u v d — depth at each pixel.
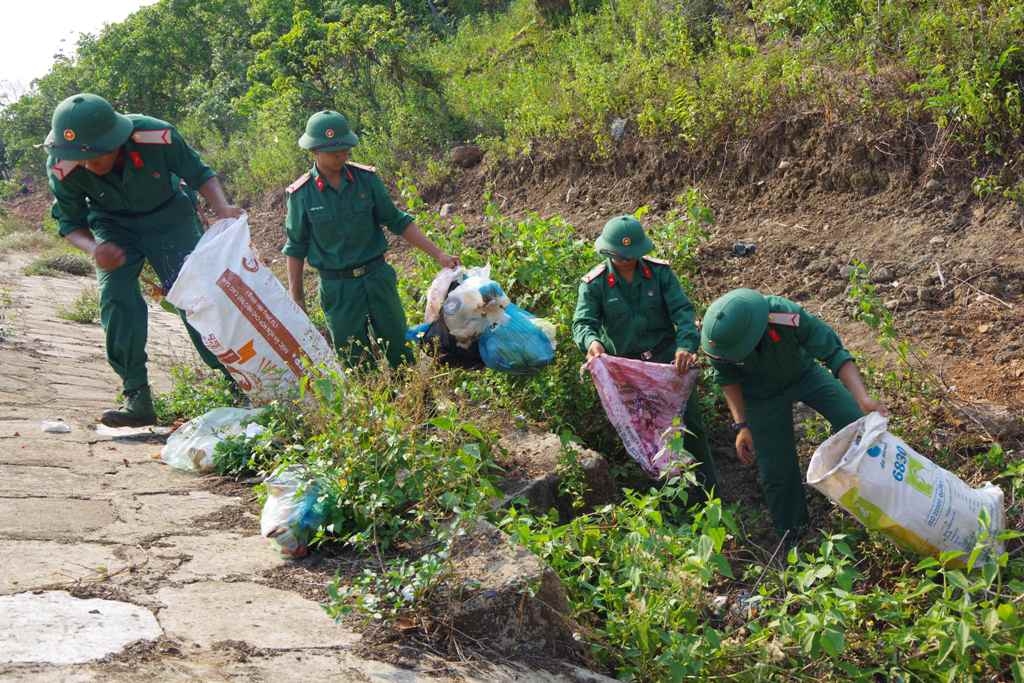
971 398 5.76
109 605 3.17
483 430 4.77
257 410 5.07
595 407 5.89
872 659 3.70
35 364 7.55
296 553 3.81
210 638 3.04
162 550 3.74
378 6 13.65
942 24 7.79
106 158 5.21
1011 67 7.27
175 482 4.66
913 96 7.68
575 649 3.55
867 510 4.20
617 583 3.96
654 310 5.27
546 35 13.03
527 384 5.79
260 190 14.70
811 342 4.75
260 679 2.82
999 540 4.18
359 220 5.47
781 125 8.28
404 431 4.24
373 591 3.48
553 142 10.28
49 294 11.59
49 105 26.23
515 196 10.48
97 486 4.47
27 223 22.92
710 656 3.52
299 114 14.16
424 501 3.97
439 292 5.56
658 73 9.80
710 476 5.32
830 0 8.88
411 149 12.23
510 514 3.80
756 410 4.99
